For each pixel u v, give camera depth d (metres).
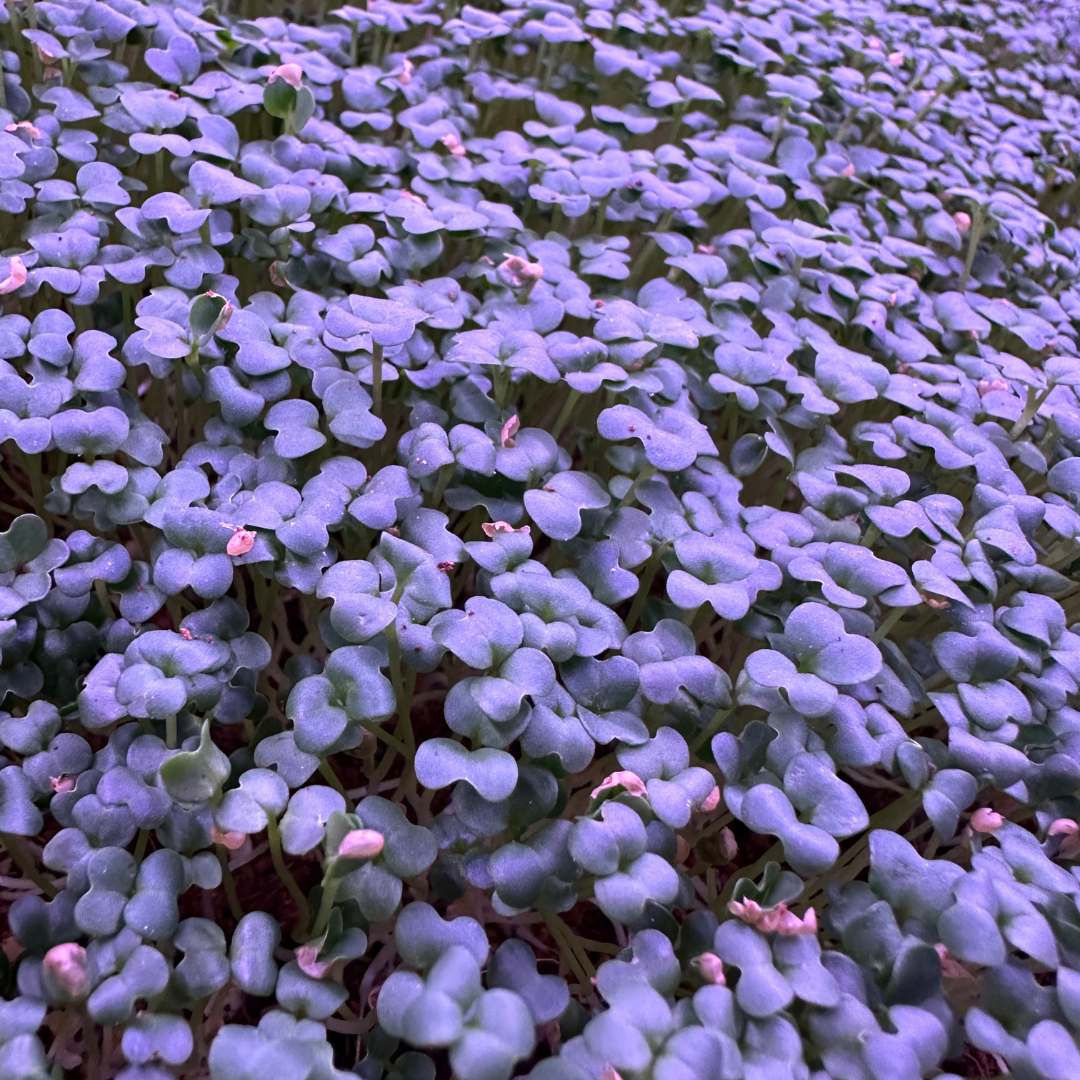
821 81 0.38
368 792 0.21
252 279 0.27
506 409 0.23
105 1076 0.18
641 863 0.17
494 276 0.25
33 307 0.25
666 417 0.23
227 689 0.19
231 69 0.28
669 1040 0.15
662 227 0.29
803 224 0.29
